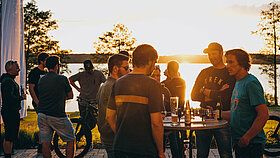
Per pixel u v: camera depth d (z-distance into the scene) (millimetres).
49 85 4676
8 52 6859
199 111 4430
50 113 4684
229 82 4234
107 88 3508
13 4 7031
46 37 20984
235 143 3195
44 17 20359
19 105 5465
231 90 4211
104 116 3512
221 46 4332
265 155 6148
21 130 7887
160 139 2711
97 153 6379
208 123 3889
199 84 4562
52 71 4801
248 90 3016
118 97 2807
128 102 2732
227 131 4066
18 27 7176
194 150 6453
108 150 3504
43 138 4723
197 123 3893
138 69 2836
